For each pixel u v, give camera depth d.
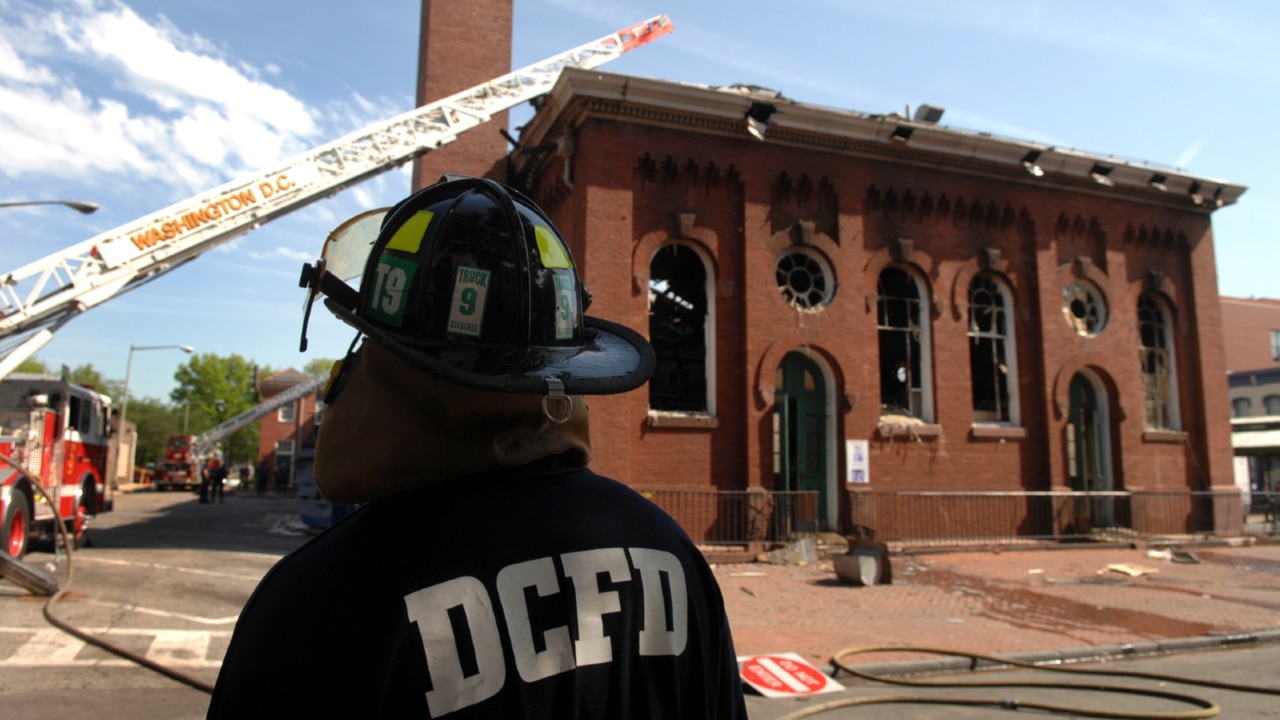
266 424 57.94
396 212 1.27
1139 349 18.64
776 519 14.55
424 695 0.95
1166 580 12.10
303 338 1.37
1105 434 17.89
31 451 11.81
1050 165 17.34
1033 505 16.52
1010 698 6.12
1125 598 10.55
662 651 1.15
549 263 1.28
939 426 16.06
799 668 6.78
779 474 15.39
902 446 15.82
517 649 1.01
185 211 13.35
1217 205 19.03
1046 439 16.84
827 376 15.93
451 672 0.96
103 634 7.44
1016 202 17.34
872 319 15.93
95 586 9.89
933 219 16.77
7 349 12.18
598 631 1.07
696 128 14.92
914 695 6.24
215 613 8.62
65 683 5.98
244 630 1.02
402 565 1.00
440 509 1.06
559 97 14.66
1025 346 17.20
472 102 16.69
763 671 6.68
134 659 6.59
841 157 15.99
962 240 16.95
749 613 9.30
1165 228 18.73
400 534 1.03
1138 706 5.89
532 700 1.00
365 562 1.00
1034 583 11.71
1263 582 11.96
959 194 16.88
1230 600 10.49
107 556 12.79
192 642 7.31
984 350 17.28
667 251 15.19
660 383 14.72
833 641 7.95
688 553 1.27
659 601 1.17
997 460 16.56
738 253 15.16
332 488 1.13
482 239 1.20
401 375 1.13
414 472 1.08
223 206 13.66
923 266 16.52
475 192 1.28
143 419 65.75
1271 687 6.51
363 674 0.95
